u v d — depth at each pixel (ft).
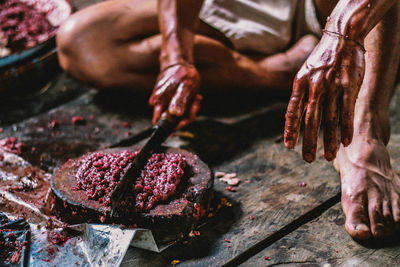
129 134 4.92
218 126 4.99
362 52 3.39
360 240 3.62
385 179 3.76
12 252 3.44
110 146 4.73
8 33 5.44
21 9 5.77
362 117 3.94
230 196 4.08
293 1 4.87
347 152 3.93
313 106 3.31
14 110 5.24
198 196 3.66
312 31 4.90
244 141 4.79
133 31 5.01
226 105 5.34
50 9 5.84
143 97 5.46
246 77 5.02
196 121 5.06
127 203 3.52
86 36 4.97
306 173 4.34
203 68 5.03
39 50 5.60
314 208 3.93
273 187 4.18
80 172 3.76
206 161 4.51
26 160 4.50
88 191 3.63
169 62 4.60
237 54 5.03
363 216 3.65
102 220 3.51
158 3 4.76
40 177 4.29
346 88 3.30
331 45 3.35
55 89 5.65
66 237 3.55
